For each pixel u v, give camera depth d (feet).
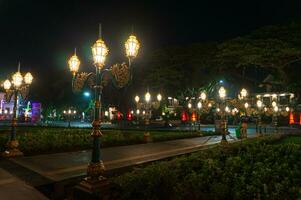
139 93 155.12
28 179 29.68
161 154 46.60
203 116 171.42
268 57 118.93
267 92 169.27
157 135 78.07
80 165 36.42
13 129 44.91
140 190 23.58
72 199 25.21
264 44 113.80
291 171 26.94
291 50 110.73
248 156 34.40
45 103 216.95
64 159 41.24
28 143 49.98
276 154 35.53
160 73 144.66
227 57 134.00
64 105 208.13
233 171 27.43
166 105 168.55
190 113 147.95
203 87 147.02
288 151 37.35
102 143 57.26
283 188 22.00
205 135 91.40
